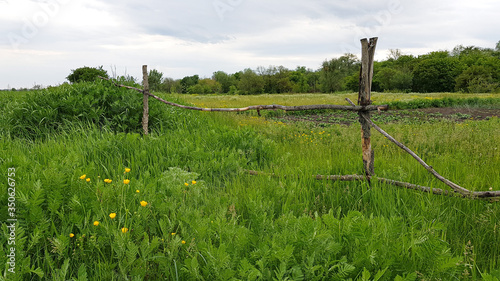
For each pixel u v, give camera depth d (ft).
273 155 20.51
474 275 7.46
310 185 13.69
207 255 6.62
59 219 8.79
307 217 7.18
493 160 18.08
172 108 29.14
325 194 13.06
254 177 15.48
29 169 11.62
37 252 7.43
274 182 12.59
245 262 6.03
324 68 259.39
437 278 6.70
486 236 9.81
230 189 13.24
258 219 8.08
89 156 16.11
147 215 9.02
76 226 8.49
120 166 14.33
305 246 6.95
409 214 10.25
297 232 7.34
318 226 7.45
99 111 23.52
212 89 329.11
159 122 24.77
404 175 14.06
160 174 13.84
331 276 6.60
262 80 274.57
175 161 16.14
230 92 291.99
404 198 12.47
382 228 7.72
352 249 7.35
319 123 49.01
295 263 6.58
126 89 26.11
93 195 9.03
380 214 11.14
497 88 174.70
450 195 11.93
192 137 21.77
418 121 52.03
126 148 17.69
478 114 66.64
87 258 7.59
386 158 18.58
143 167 15.33
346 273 6.25
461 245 9.03
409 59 292.20
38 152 16.10
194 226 7.76
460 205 11.61
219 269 6.28
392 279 6.73
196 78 369.71
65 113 23.65
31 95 25.88
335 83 253.24
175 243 7.18
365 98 13.10
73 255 7.54
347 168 16.25
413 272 6.31
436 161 17.81
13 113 23.02
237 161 17.26
